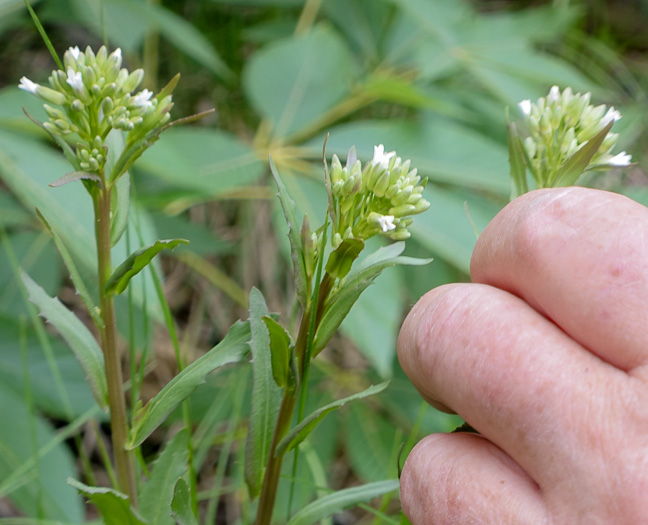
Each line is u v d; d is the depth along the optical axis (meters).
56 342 0.38
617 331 0.23
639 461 0.22
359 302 0.36
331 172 0.26
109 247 0.26
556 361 0.23
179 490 0.25
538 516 0.23
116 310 0.42
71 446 0.44
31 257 0.42
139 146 0.26
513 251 0.24
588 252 0.23
